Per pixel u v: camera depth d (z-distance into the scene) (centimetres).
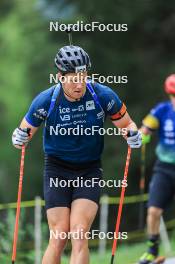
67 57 1631
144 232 3600
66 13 5709
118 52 5534
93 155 1727
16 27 8300
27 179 5800
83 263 1628
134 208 5162
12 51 8550
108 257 3014
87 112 1675
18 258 2725
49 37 5822
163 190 2370
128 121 1739
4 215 2747
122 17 5406
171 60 5622
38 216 2808
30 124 1716
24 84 6394
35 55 5800
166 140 2384
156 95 5478
